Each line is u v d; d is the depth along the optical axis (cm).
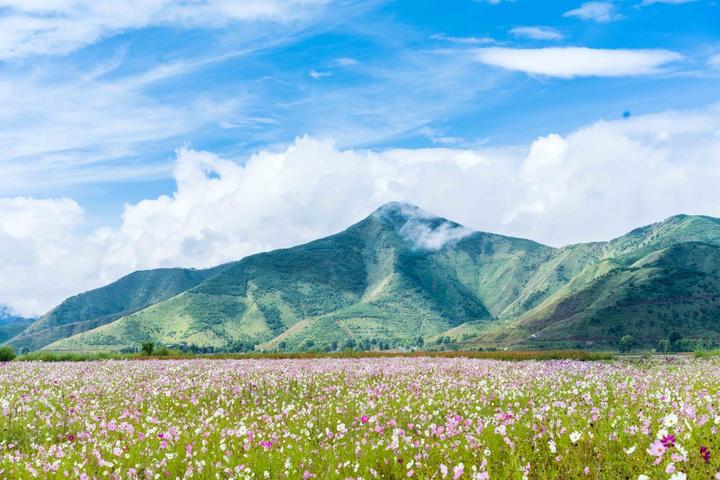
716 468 724
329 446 1143
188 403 1917
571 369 2738
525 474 793
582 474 808
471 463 925
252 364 3738
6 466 1003
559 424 1083
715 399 1312
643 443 898
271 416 1611
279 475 931
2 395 2072
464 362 3741
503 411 1459
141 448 1175
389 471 970
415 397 1861
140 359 5331
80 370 3325
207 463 1034
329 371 2989
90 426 1407
